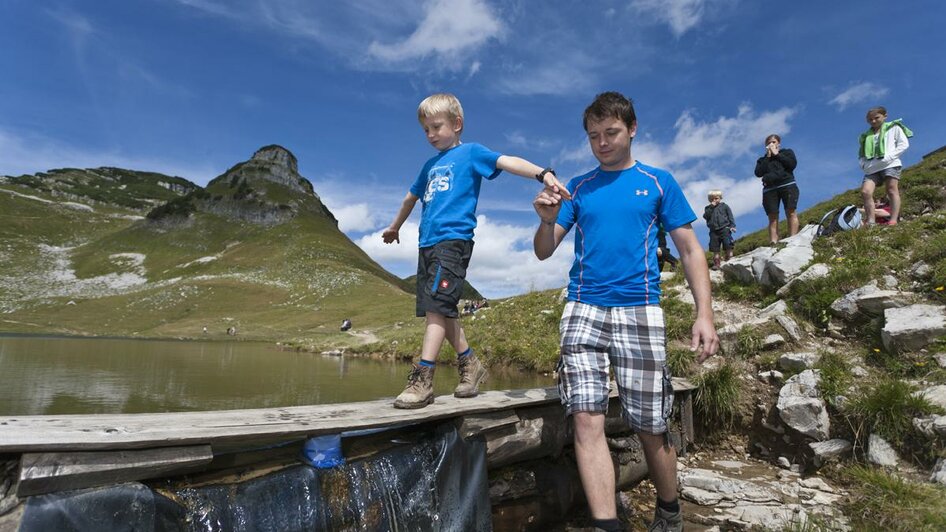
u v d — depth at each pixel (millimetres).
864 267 5883
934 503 2918
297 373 9375
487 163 3070
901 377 4273
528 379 7844
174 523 1913
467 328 12336
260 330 42469
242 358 13469
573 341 2793
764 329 5398
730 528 3076
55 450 1665
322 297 63125
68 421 1986
